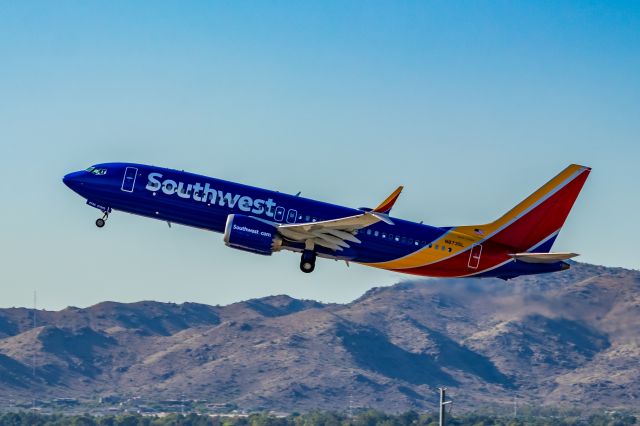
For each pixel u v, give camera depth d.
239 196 160.88
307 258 161.25
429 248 163.88
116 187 160.88
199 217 161.00
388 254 162.75
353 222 153.75
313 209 161.00
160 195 160.62
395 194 150.38
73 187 161.62
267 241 157.62
